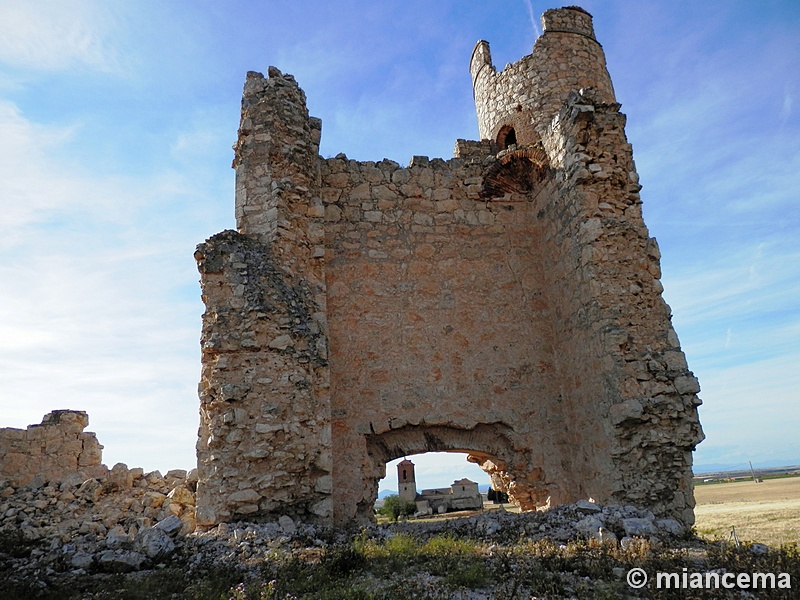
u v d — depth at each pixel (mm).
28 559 7586
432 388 12305
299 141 12125
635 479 10219
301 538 8656
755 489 47469
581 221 11656
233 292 10445
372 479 11711
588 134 12117
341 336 12211
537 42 15672
